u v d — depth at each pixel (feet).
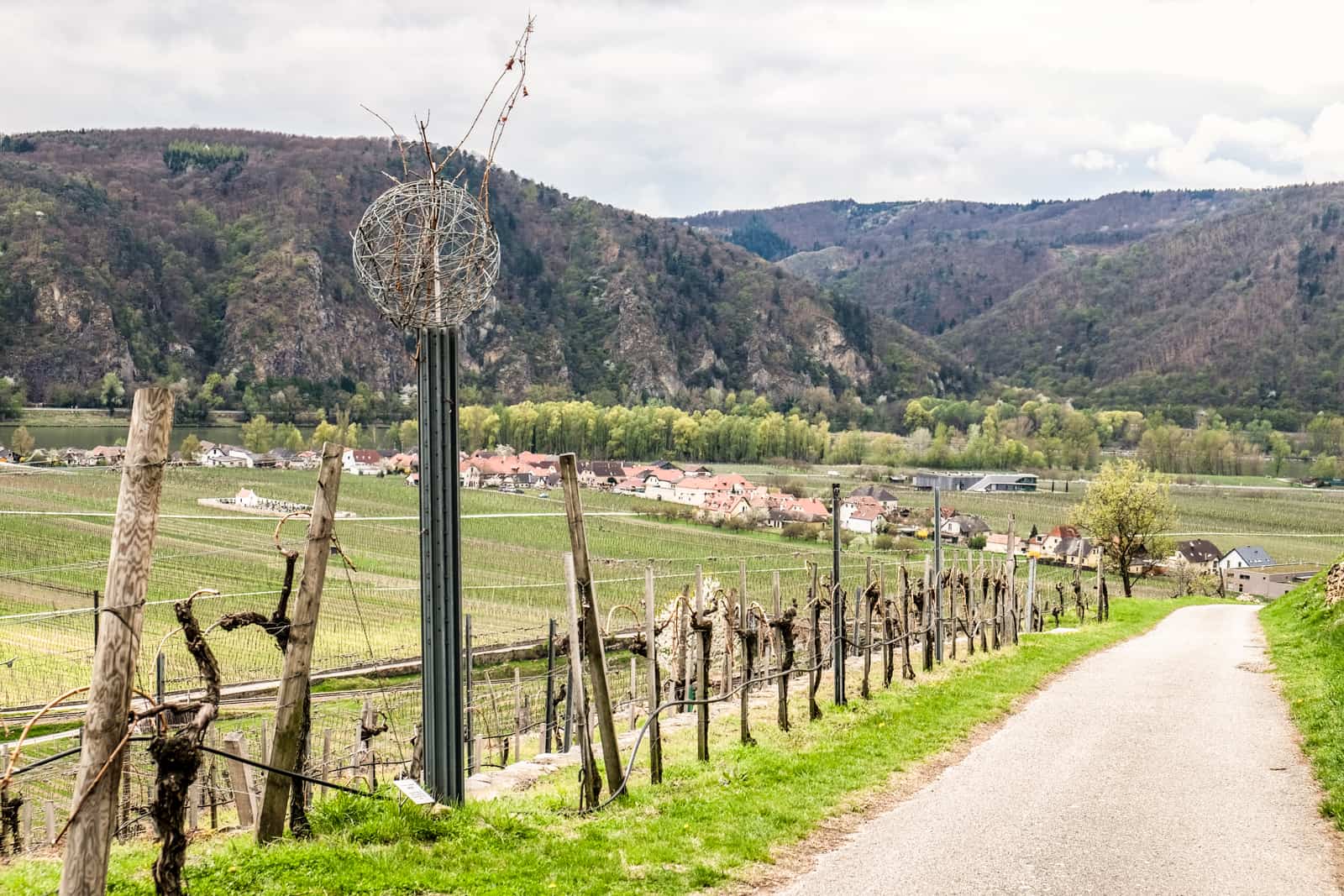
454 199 34.86
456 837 32.96
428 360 35.53
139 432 22.77
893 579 179.42
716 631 82.74
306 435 561.43
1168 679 77.46
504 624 163.32
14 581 158.40
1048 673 80.28
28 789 71.05
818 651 58.70
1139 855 35.09
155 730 26.13
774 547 257.55
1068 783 44.96
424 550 35.68
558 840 33.86
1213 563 319.27
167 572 173.58
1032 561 120.57
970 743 53.67
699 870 31.68
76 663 113.91
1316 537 353.31
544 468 439.63
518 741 68.33
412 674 124.67
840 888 31.24
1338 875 33.19
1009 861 34.27
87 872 22.36
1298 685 69.82
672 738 54.65
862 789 43.45
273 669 119.85
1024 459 540.52
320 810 33.94
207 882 27.58
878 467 526.57
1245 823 38.93
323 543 32.04
